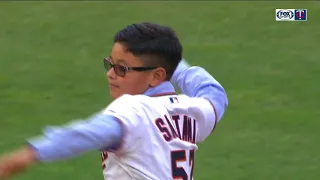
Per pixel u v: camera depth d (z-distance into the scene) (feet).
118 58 24.81
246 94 89.20
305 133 74.84
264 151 69.87
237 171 64.95
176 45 25.32
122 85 25.13
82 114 82.43
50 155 20.81
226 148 70.49
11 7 141.18
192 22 129.08
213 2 141.59
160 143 23.95
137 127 23.09
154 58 24.79
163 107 24.88
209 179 63.05
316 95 88.43
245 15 132.36
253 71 100.27
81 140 21.44
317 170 65.21
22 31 125.39
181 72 30.25
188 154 25.26
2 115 81.10
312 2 139.33
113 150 23.08
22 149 20.94
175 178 24.43
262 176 63.93
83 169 63.98
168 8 138.41
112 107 23.35
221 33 122.42
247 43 116.06
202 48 112.98
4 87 93.09
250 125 77.36
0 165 19.97
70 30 125.39
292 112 81.71
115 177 23.73
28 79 96.94
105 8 139.54
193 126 26.18
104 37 121.29
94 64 104.27
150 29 24.97
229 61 105.50
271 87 92.32
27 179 61.41
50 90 91.86
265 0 141.49
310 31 122.52
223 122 78.02
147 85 25.29
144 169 23.47
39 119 79.87
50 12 137.18
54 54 110.93
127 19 132.46
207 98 28.09
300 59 106.22
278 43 116.06
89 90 91.35
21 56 109.70
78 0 146.10
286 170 65.31
